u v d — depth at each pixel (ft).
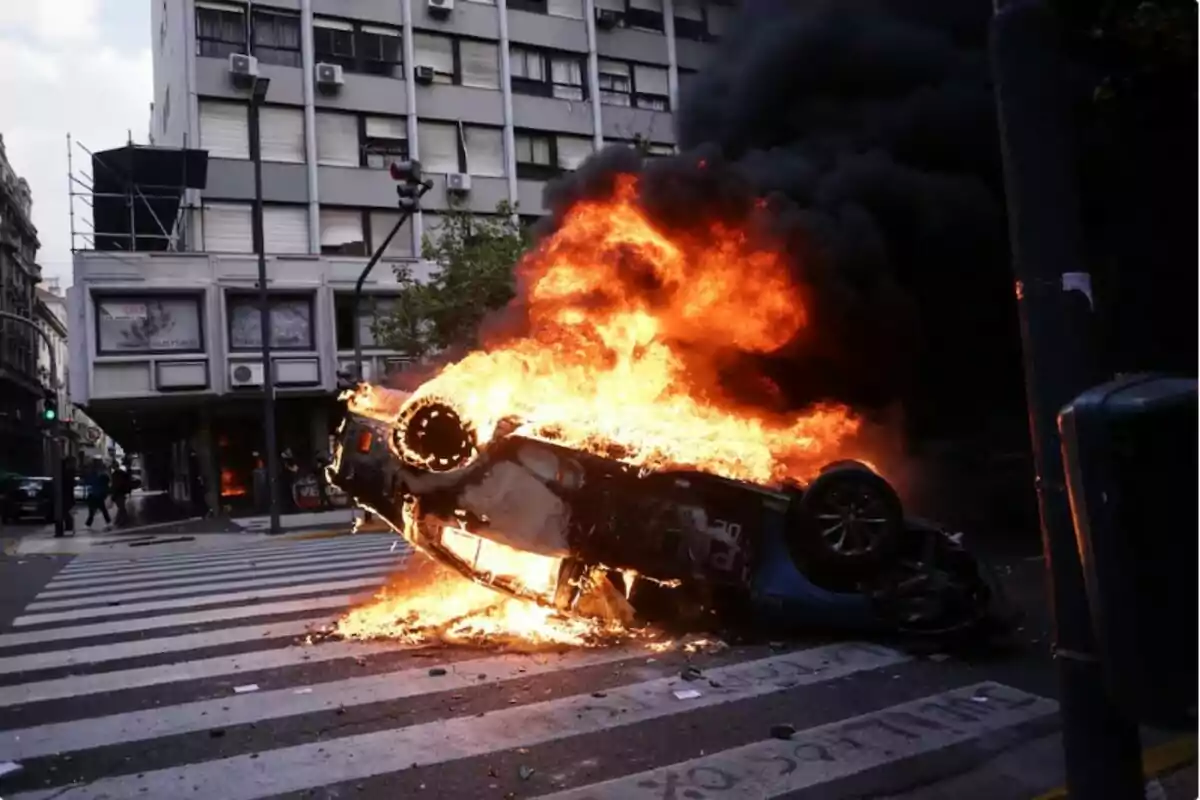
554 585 20.83
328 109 85.05
